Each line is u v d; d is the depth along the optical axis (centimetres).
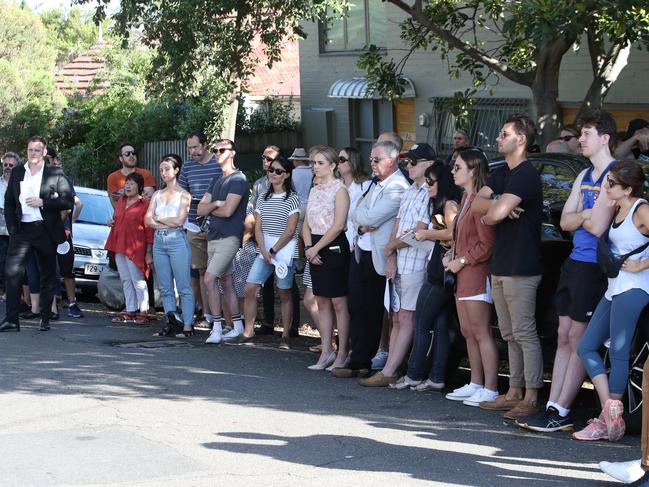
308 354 977
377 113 2128
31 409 746
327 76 2250
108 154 2375
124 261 1155
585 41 1556
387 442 655
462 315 763
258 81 2780
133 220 1143
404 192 830
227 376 865
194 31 1264
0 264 1359
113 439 663
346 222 876
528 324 716
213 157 1104
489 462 610
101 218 1476
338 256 878
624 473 559
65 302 1368
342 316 884
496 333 798
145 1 1263
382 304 866
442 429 690
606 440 659
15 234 1081
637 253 633
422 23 1241
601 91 1226
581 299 673
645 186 727
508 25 996
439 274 784
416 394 803
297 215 993
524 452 632
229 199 1013
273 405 761
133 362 923
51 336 1062
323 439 662
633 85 1500
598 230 652
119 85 2430
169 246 1064
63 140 2488
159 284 1080
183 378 855
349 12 2155
